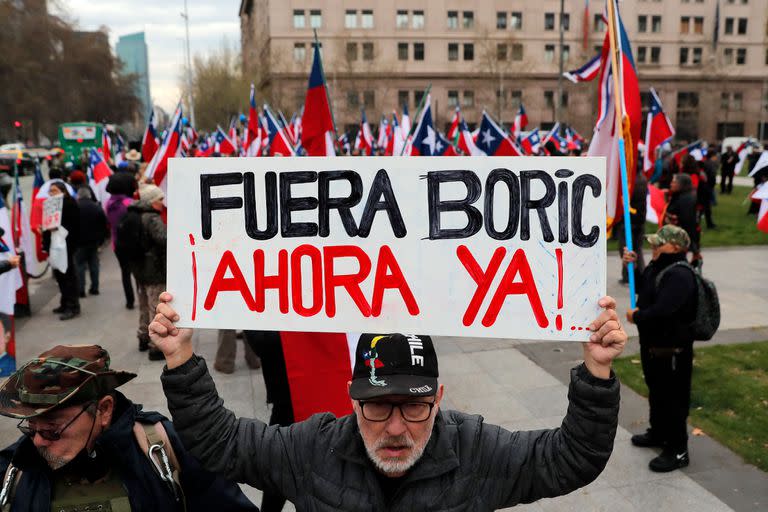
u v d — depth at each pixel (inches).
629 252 144.0
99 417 75.9
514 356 260.1
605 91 181.6
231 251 78.8
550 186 73.3
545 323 73.6
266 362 140.9
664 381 167.2
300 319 78.3
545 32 2345.0
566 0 2330.2
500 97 2036.2
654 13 2420.0
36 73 2385.6
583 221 72.9
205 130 2070.6
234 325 78.7
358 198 76.9
